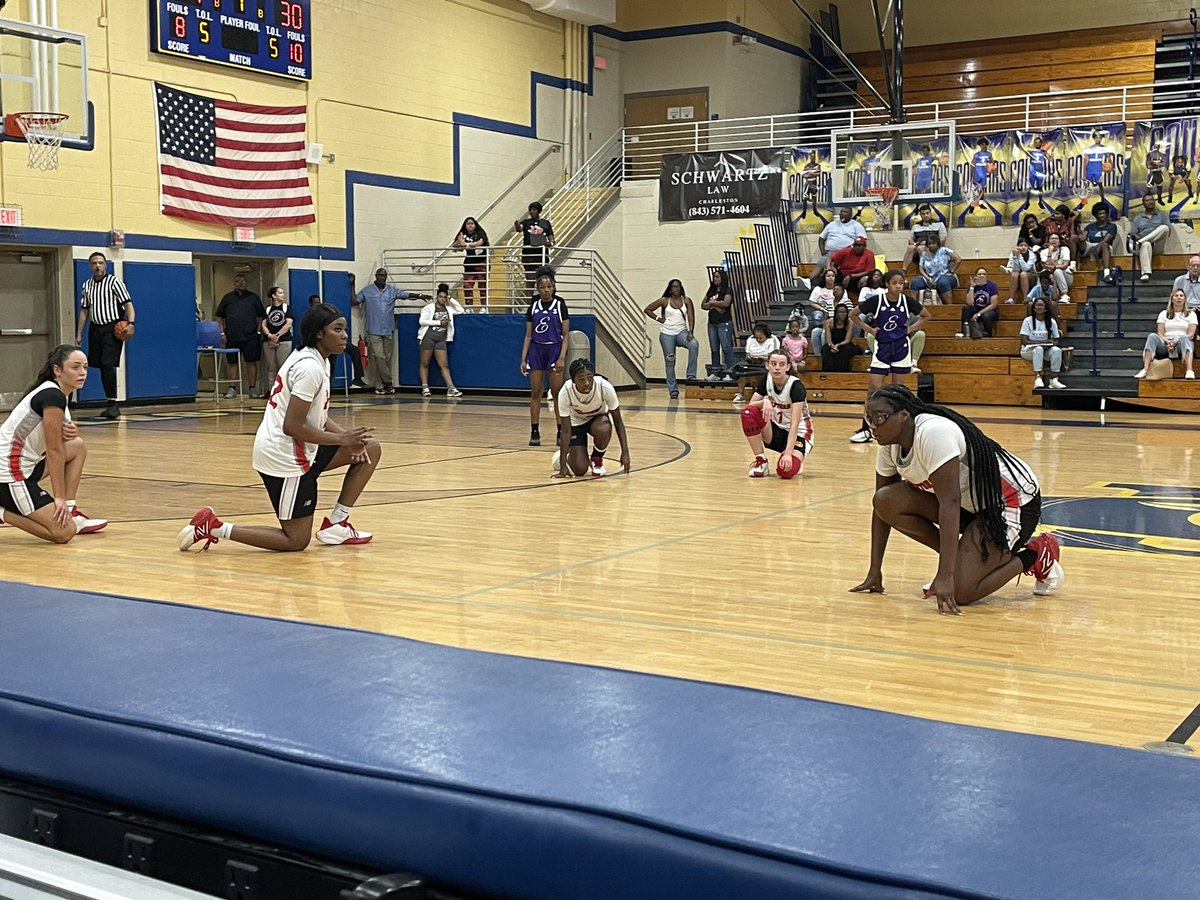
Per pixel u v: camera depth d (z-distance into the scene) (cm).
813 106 2328
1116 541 632
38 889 230
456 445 1104
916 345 1548
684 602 488
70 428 639
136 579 524
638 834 192
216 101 1592
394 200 1847
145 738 235
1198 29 2098
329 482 861
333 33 1733
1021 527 484
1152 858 179
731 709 250
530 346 1084
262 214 1658
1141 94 2116
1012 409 1495
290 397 577
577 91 2152
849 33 2334
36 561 564
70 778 245
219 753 228
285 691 258
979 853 181
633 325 2034
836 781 209
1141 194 1714
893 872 175
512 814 201
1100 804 200
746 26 2205
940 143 1741
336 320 586
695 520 696
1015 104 2211
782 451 899
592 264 1873
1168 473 893
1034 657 407
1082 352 1565
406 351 1844
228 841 231
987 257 1811
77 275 1449
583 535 646
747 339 1770
